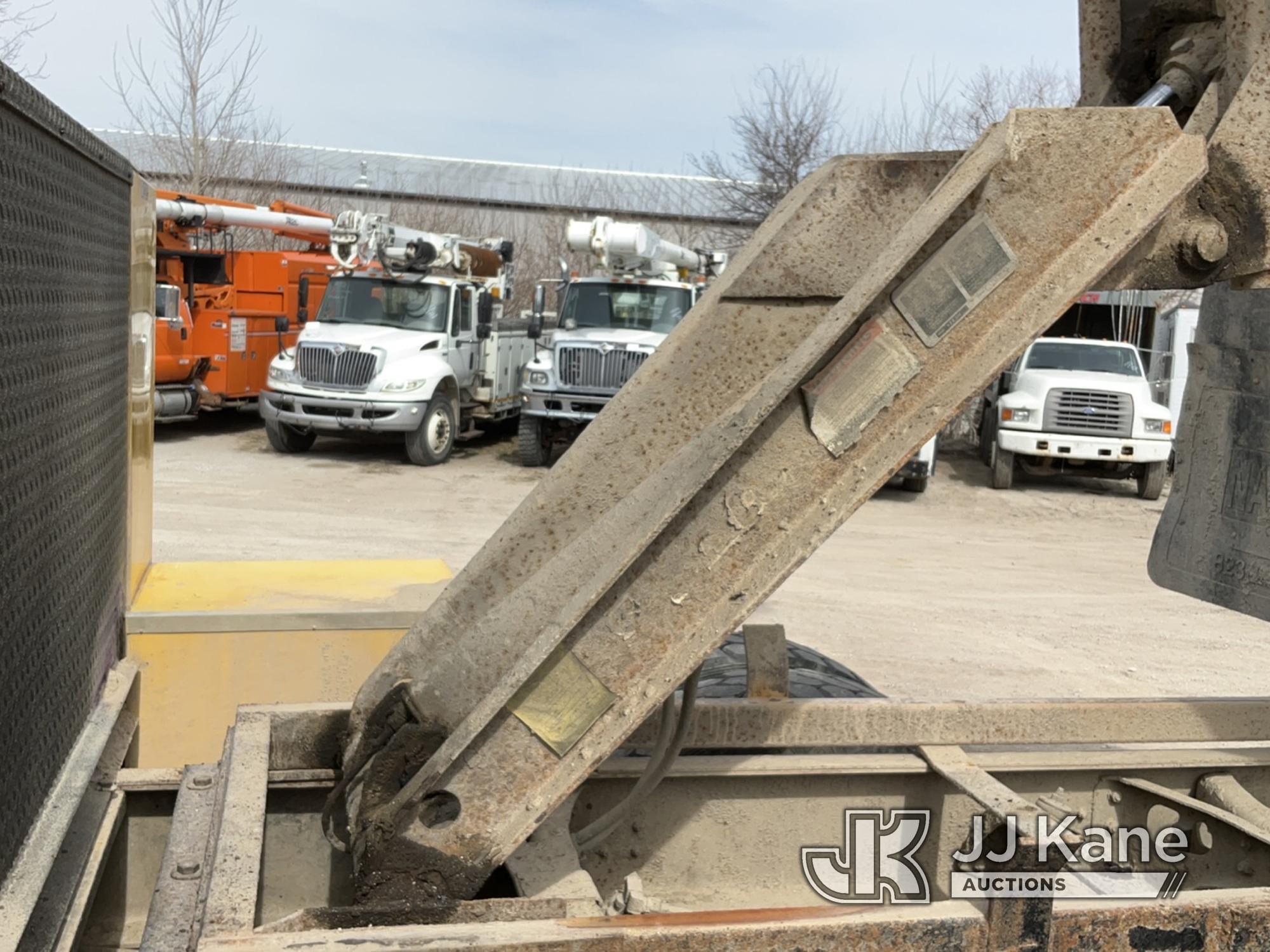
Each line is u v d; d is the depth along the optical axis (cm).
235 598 358
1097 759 271
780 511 191
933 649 788
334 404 1577
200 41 2562
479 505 1335
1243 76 207
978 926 177
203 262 1741
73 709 228
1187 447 284
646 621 193
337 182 3438
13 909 168
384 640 346
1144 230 188
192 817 211
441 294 1677
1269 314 257
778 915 175
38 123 193
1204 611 952
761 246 244
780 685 275
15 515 177
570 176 3650
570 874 204
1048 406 1560
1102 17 245
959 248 189
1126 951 181
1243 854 270
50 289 205
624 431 248
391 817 198
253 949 157
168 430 1855
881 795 268
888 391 189
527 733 196
